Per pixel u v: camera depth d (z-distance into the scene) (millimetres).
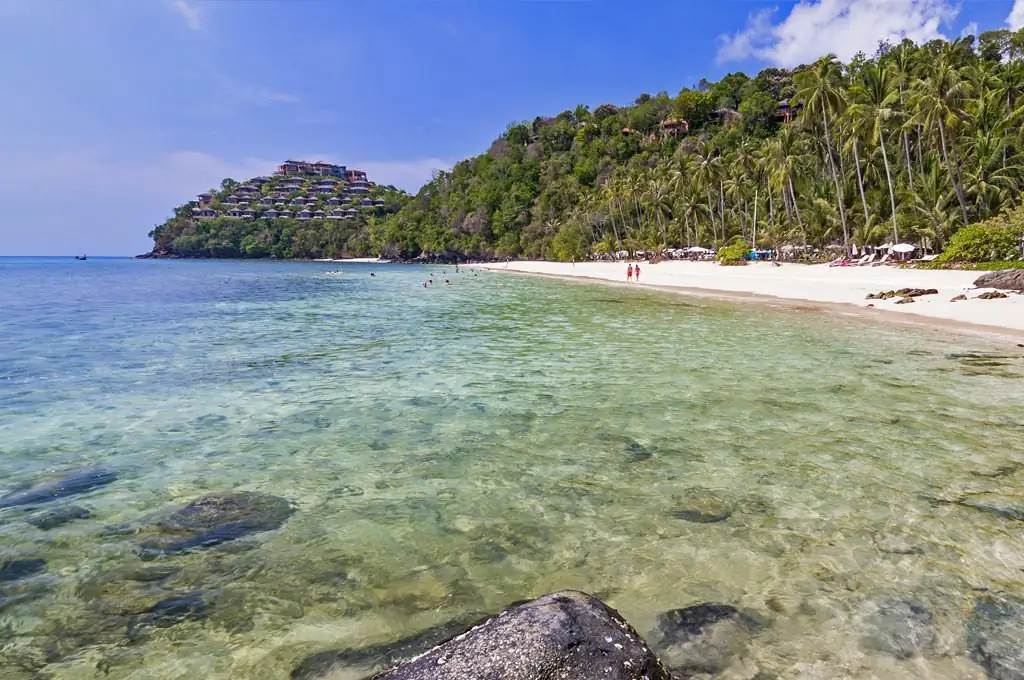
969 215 40656
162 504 5410
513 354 13219
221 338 16078
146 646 3441
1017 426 7547
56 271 80438
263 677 3172
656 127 122688
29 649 3408
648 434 7406
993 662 3205
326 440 7266
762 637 3443
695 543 4637
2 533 4805
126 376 10953
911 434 7277
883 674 3123
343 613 3764
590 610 2994
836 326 17406
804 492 5578
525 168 130750
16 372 11281
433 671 2570
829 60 46719
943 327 16672
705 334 16203
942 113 38188
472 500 5520
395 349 14047
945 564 4254
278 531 4895
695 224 76750
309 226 172875
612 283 46875
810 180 62438
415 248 144000
